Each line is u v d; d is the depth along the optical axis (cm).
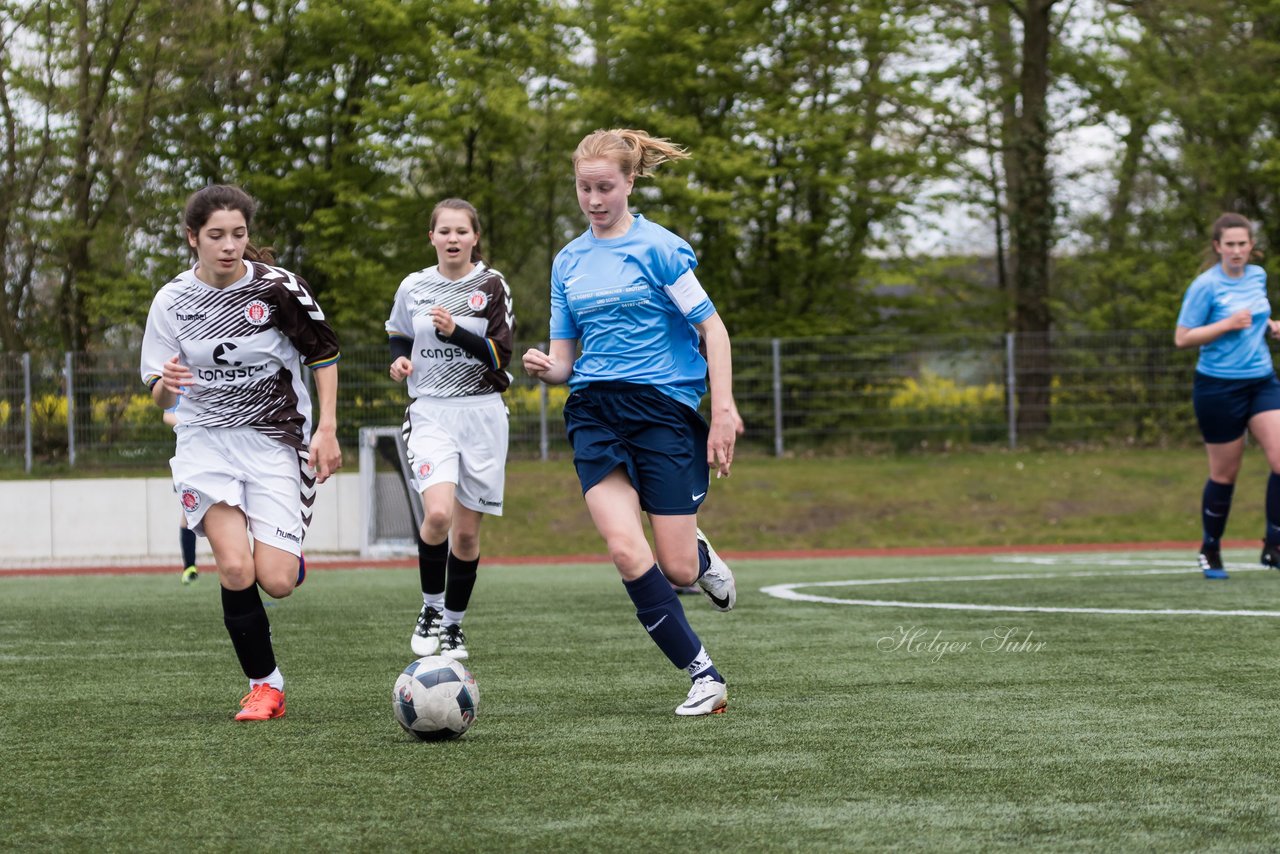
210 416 826
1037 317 4859
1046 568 2098
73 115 4231
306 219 4488
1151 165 5169
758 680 916
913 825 518
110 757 674
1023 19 4788
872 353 3872
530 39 4578
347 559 3089
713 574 873
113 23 4194
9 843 508
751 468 3778
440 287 1128
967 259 5372
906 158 4844
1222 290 1617
